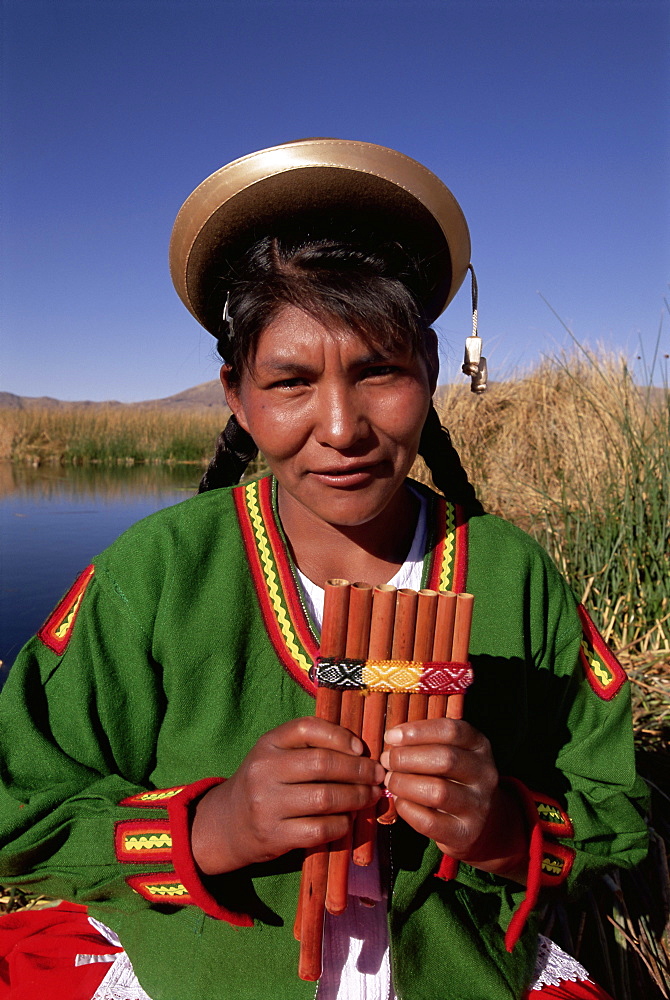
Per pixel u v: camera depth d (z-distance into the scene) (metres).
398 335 1.02
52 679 1.21
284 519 1.26
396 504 1.25
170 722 1.18
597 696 1.33
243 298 1.08
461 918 1.21
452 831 0.96
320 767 0.92
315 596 1.23
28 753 1.17
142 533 1.23
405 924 1.15
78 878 1.12
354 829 1.03
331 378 1.03
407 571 1.27
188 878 1.03
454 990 1.16
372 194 1.12
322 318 1.00
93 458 16.91
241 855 1.00
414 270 1.12
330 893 1.00
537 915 1.30
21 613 4.38
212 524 1.24
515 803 1.13
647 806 1.36
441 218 1.16
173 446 17.19
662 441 3.54
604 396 4.46
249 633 1.18
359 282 1.02
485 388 1.39
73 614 1.23
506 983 1.19
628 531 3.32
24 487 10.91
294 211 1.12
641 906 1.92
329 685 0.99
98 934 1.32
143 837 1.09
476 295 1.36
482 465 5.69
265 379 1.06
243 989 1.10
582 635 1.35
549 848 1.18
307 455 1.08
